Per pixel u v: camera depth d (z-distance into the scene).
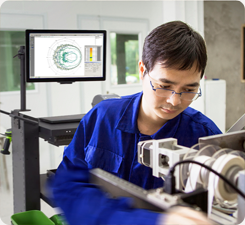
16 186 1.64
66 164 1.04
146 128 0.97
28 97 3.67
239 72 5.44
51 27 3.75
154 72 0.76
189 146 0.96
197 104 3.83
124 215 0.43
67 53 1.85
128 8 4.26
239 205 0.52
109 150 0.99
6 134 1.89
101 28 4.08
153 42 0.75
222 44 5.13
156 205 0.43
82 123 1.07
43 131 1.61
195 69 0.74
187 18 3.23
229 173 0.54
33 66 1.79
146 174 0.93
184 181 0.61
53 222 1.29
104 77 1.96
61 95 3.86
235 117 5.47
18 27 3.57
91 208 0.50
